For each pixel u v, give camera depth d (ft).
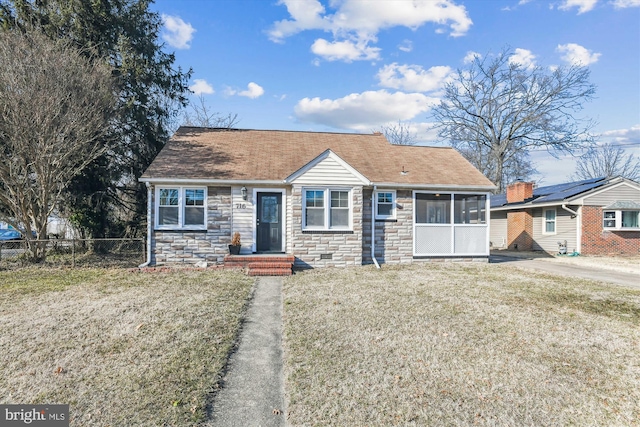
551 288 28.45
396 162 46.47
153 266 36.27
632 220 55.57
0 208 42.65
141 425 10.14
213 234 37.55
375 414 10.80
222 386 12.66
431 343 16.31
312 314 20.72
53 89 35.99
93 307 21.67
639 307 22.89
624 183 55.52
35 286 27.76
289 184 38.04
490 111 101.35
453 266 40.14
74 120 37.01
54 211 49.21
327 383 12.65
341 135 54.13
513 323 19.33
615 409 11.19
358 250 38.52
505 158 102.47
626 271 37.91
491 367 13.96
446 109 107.24
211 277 31.68
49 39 40.70
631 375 13.46
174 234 37.11
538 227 62.44
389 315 20.57
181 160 40.22
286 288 27.84
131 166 54.80
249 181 37.06
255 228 38.11
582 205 54.44
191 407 11.10
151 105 55.52
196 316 20.04
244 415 10.90
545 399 11.71
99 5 47.21
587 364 14.35
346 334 17.44
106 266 37.32
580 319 20.18
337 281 30.78
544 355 15.16
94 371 13.26
